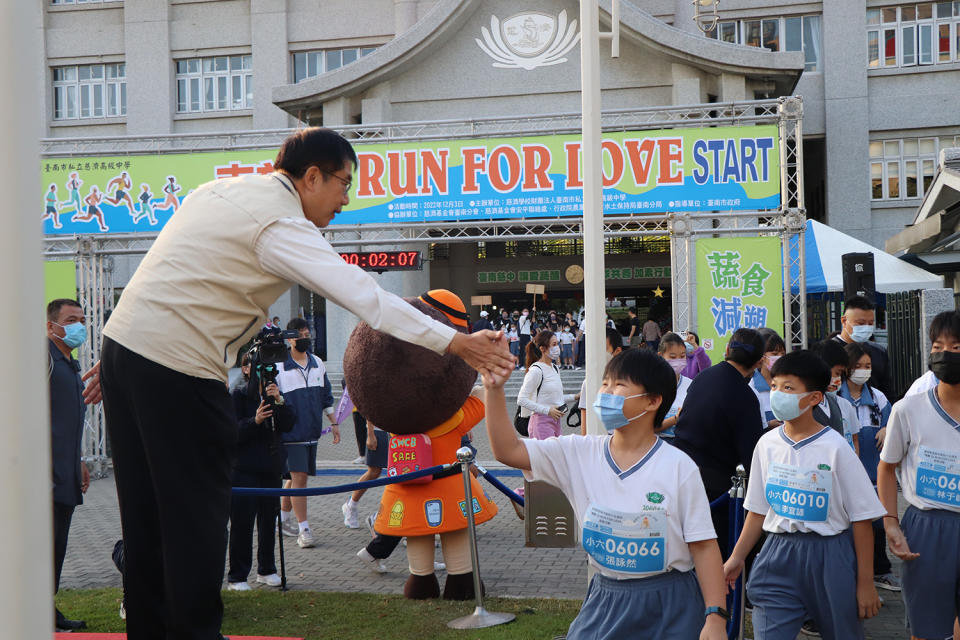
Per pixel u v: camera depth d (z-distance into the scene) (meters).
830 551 3.96
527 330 25.94
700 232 12.62
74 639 4.47
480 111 20.61
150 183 13.16
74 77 27.70
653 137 12.44
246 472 6.72
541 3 20.36
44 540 1.44
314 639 5.33
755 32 25.41
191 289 2.70
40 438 1.44
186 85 27.25
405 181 12.91
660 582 2.94
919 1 24.62
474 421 6.25
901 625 5.81
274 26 26.62
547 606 6.06
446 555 6.29
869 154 24.97
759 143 12.31
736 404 5.07
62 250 13.69
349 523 9.13
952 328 4.15
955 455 4.12
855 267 10.93
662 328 30.47
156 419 2.69
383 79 20.48
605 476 2.99
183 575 2.71
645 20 19.36
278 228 2.71
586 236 5.91
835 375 6.23
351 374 6.00
